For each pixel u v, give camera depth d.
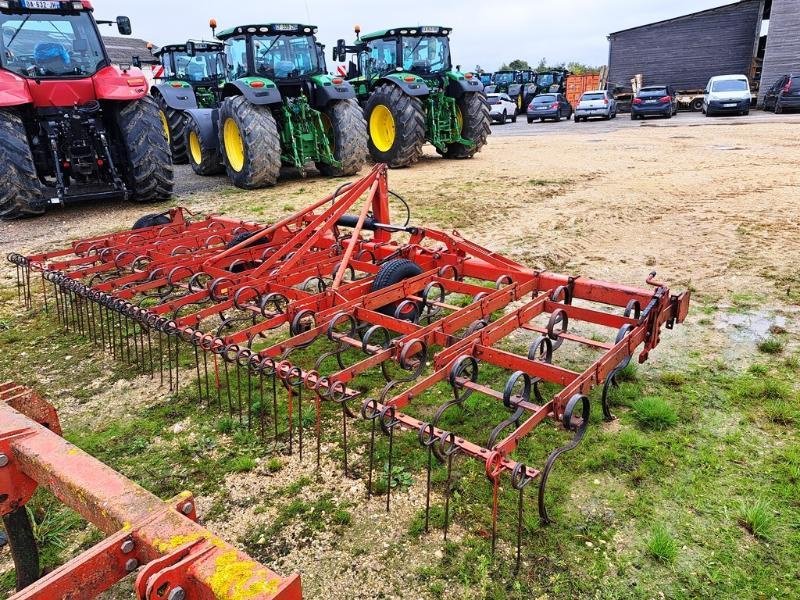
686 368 3.74
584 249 6.24
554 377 2.80
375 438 3.19
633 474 2.82
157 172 8.88
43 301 5.41
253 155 9.73
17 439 1.82
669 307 3.64
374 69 12.76
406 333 3.39
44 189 8.69
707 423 3.18
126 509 1.49
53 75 7.94
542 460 2.94
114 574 1.40
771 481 2.73
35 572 2.16
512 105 26.14
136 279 4.53
